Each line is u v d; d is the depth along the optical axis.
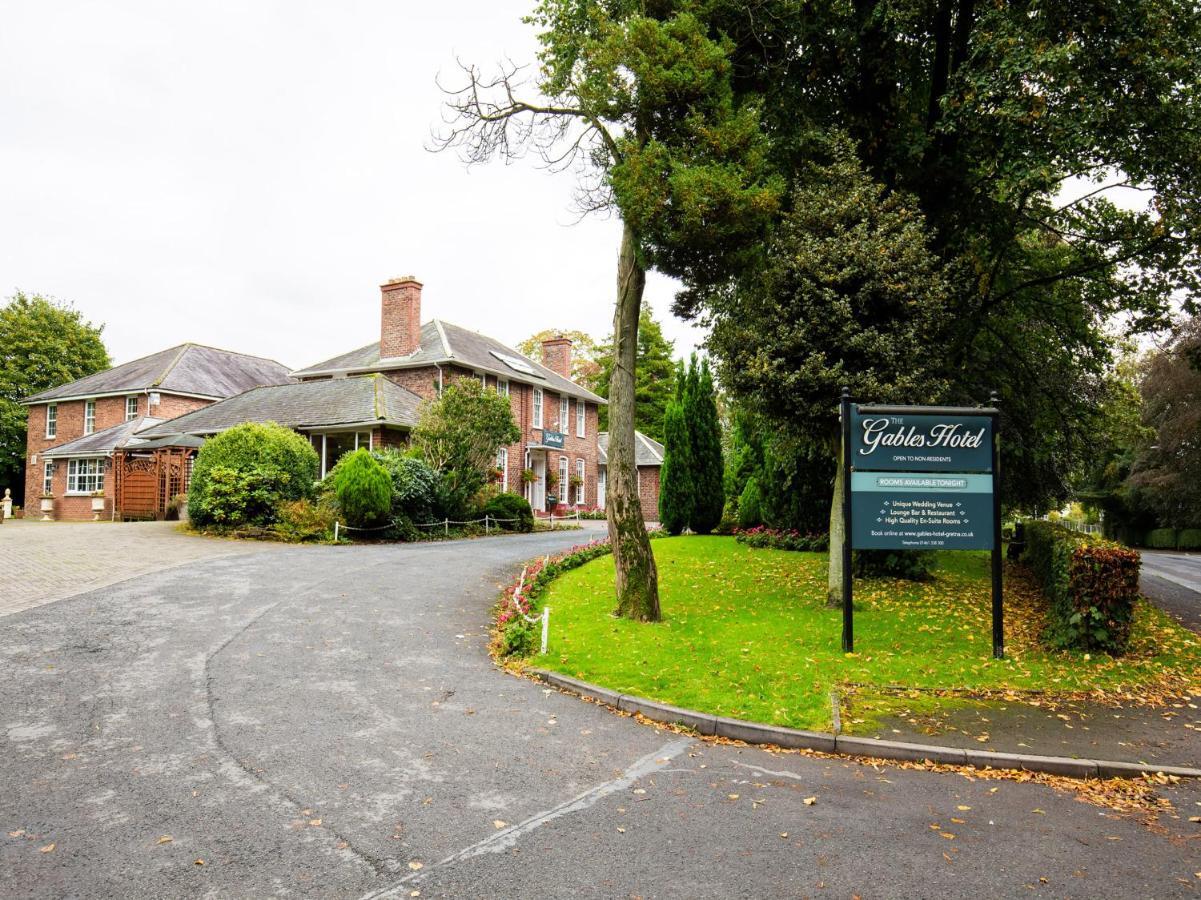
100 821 4.61
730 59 11.92
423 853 4.34
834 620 10.88
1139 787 5.73
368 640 9.38
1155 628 11.12
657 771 5.80
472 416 24.58
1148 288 14.95
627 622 10.49
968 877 4.20
